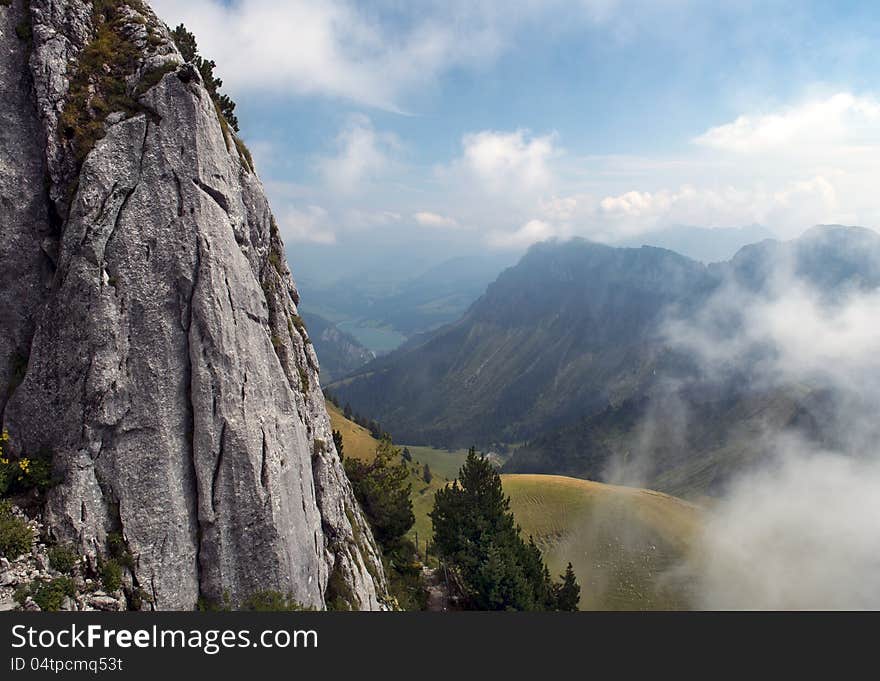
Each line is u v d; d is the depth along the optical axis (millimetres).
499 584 71625
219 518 29594
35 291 28812
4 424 27531
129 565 26719
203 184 30641
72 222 27594
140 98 29906
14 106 28844
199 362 29188
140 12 33250
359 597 44656
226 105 44406
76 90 29328
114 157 28500
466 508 81438
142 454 27734
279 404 34625
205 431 29219
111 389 27281
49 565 24719
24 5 29688
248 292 32875
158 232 28781
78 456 26734
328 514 45688
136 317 28047
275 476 31844
